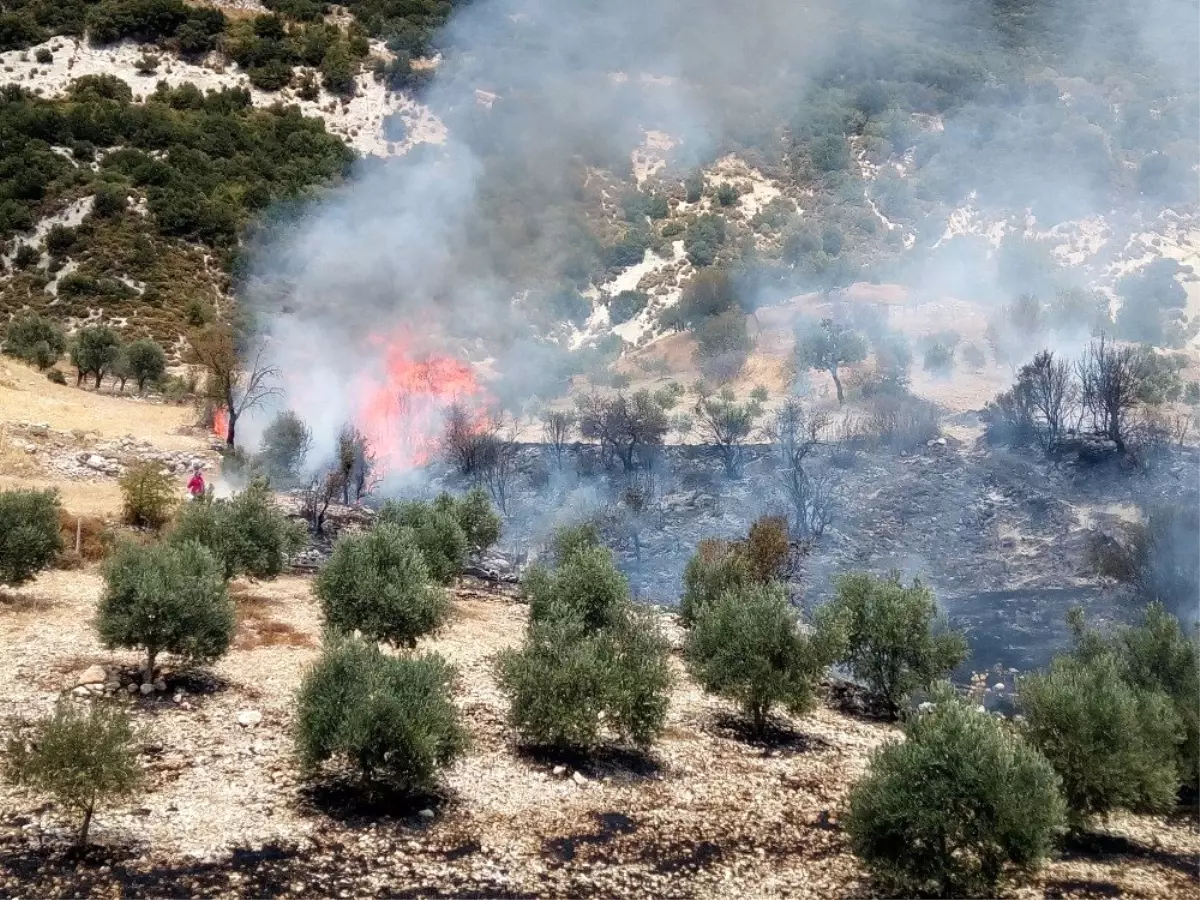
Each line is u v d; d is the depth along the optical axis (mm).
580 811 14203
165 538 22875
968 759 12656
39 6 150375
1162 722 16969
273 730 15422
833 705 21672
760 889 12539
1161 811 17281
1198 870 14984
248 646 19469
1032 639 32688
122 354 61531
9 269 87625
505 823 13477
